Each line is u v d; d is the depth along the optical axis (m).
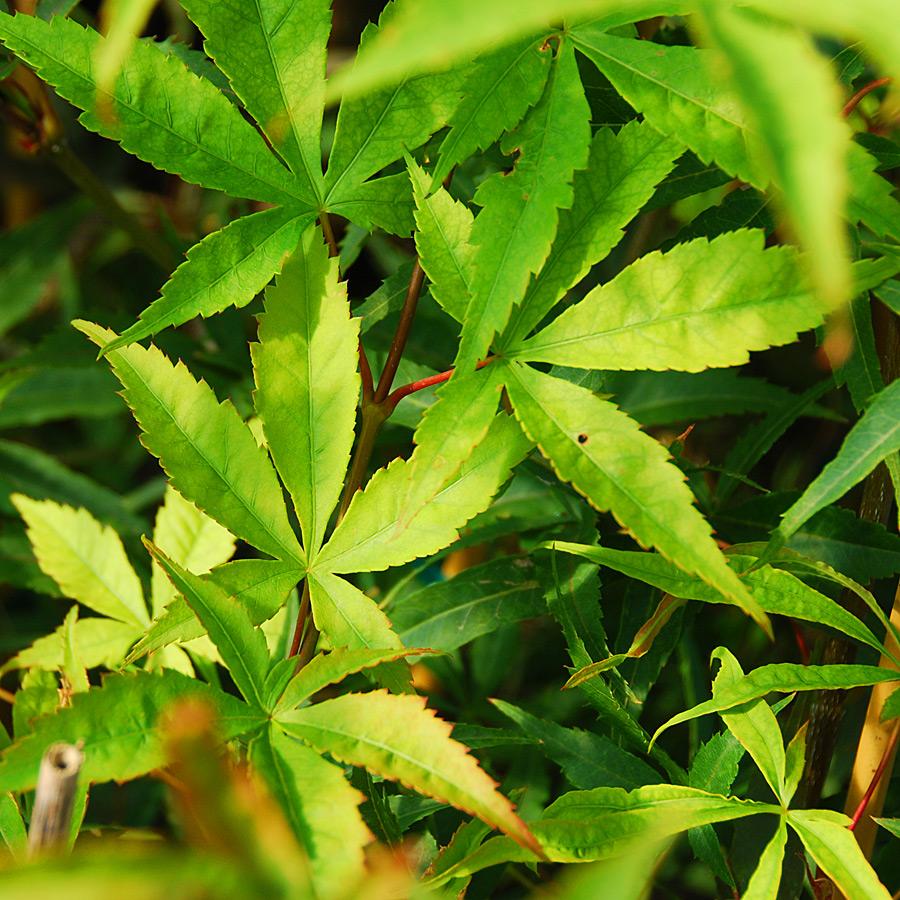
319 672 0.55
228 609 0.55
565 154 0.55
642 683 0.60
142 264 1.01
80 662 0.59
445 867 0.55
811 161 0.49
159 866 0.50
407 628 0.63
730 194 0.59
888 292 0.56
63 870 0.50
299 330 0.57
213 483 0.56
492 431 0.56
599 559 0.57
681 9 0.55
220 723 0.54
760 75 0.50
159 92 0.57
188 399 0.57
